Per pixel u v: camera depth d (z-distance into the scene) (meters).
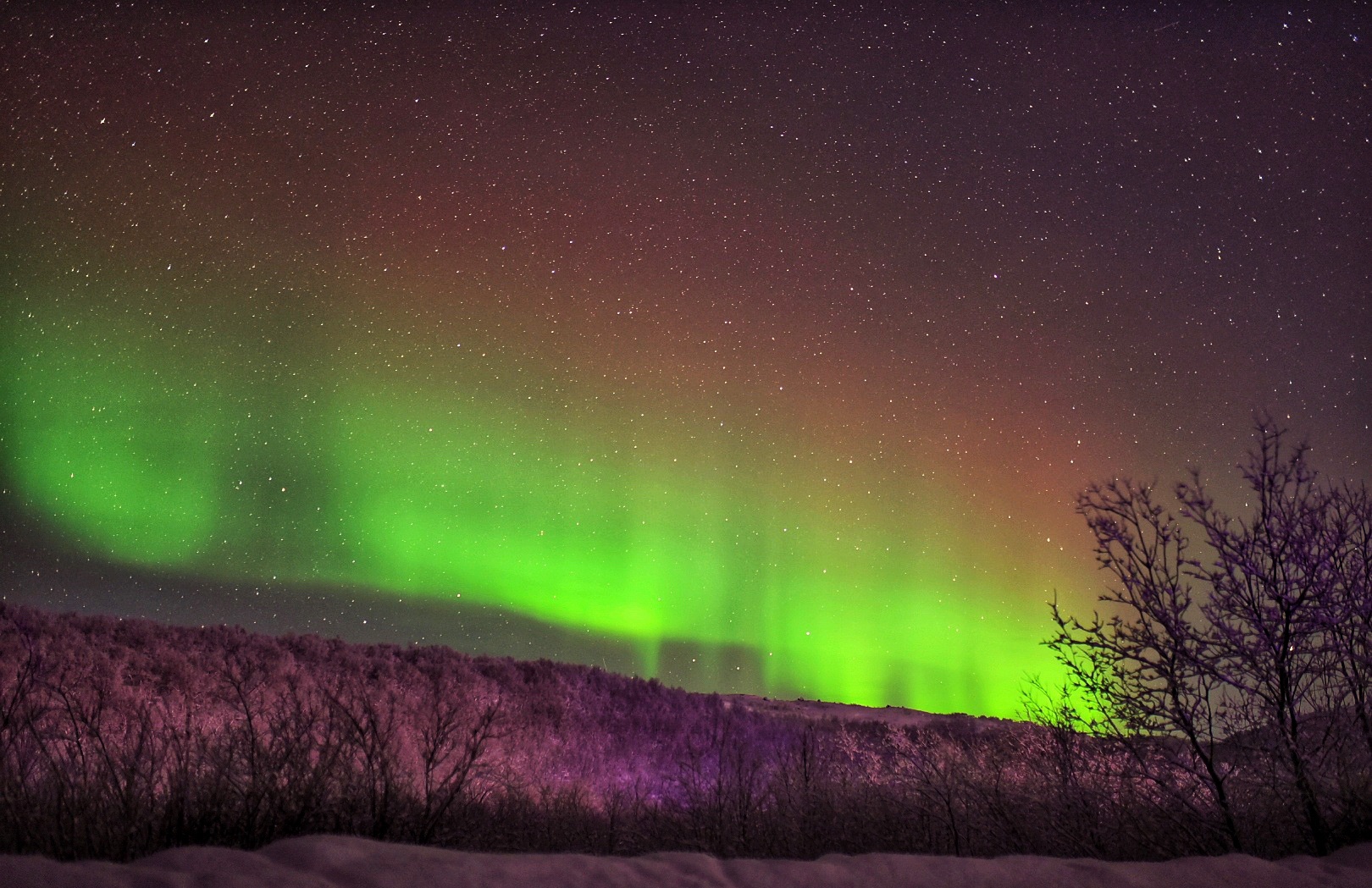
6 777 4.52
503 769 8.66
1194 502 6.17
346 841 2.96
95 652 14.10
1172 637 6.10
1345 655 5.86
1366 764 5.74
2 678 11.12
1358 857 4.05
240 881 2.50
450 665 21.94
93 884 2.37
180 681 13.94
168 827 4.43
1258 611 5.98
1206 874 3.52
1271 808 5.76
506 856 3.01
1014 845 6.02
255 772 5.00
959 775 6.85
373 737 5.96
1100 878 3.36
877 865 3.25
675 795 9.03
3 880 2.29
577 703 21.91
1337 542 5.90
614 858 3.13
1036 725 7.05
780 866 3.15
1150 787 6.12
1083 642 6.37
